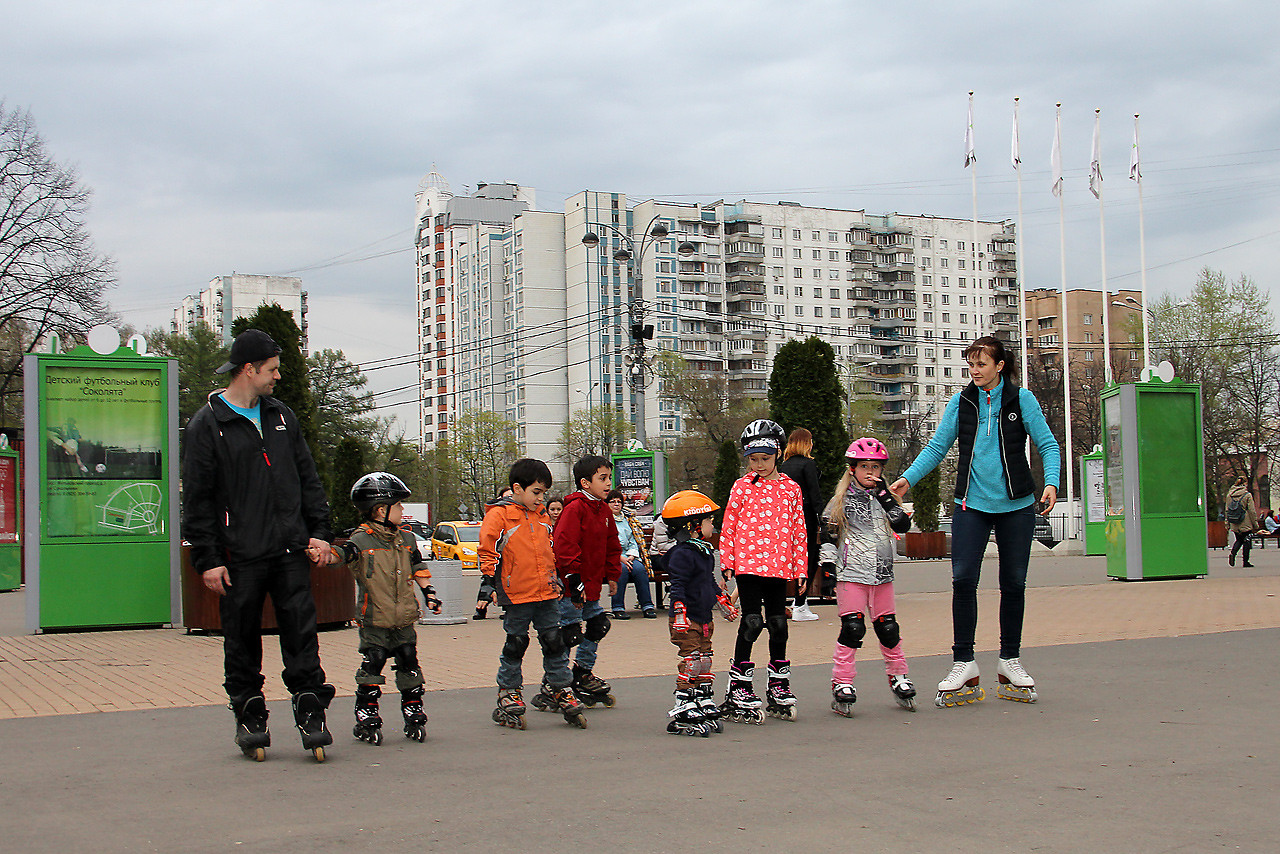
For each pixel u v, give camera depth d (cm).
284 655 611
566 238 10562
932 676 904
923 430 10188
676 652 1136
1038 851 412
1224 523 3500
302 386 1520
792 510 729
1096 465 3331
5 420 4194
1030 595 1697
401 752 622
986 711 732
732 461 2523
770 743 638
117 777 554
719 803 491
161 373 1442
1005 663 771
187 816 474
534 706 775
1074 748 599
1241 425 5341
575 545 765
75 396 1412
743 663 725
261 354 600
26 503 1387
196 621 1327
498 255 11138
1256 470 5506
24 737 666
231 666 601
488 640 1281
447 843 429
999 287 12675
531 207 12731
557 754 613
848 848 418
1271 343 5203
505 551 714
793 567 724
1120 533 2025
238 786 534
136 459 1427
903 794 503
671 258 10775
